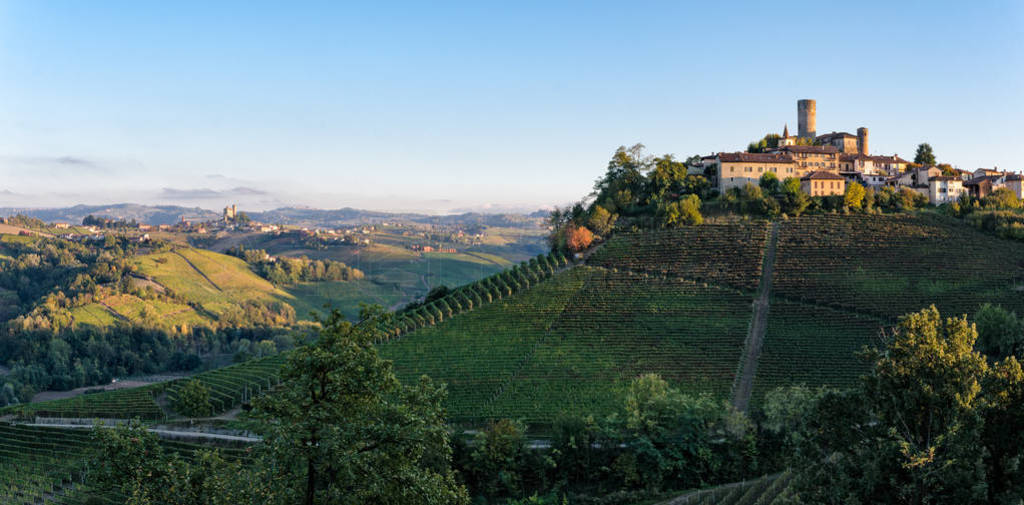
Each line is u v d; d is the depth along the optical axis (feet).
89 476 131.23
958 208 601.62
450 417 384.88
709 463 310.04
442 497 131.95
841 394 168.96
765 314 473.26
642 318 481.46
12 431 410.11
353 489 126.11
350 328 132.36
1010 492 147.84
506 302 527.81
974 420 149.28
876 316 462.60
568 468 316.60
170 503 130.41
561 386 409.49
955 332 160.35
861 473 153.99
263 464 128.26
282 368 129.90
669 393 343.46
